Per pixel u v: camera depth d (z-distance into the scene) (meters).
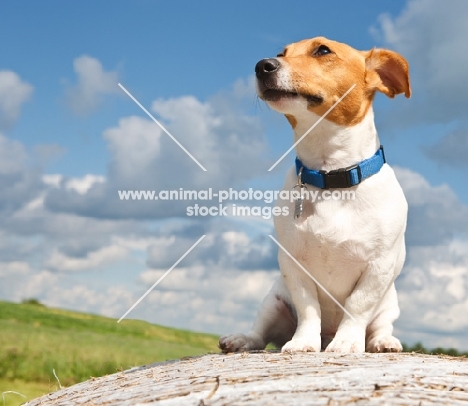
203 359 1.15
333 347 1.14
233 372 1.01
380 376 0.95
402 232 1.19
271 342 1.32
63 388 1.19
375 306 1.19
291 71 1.16
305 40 1.22
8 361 2.75
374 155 1.18
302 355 1.09
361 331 1.17
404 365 1.00
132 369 1.20
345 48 1.20
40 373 2.71
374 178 1.17
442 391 0.91
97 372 2.82
